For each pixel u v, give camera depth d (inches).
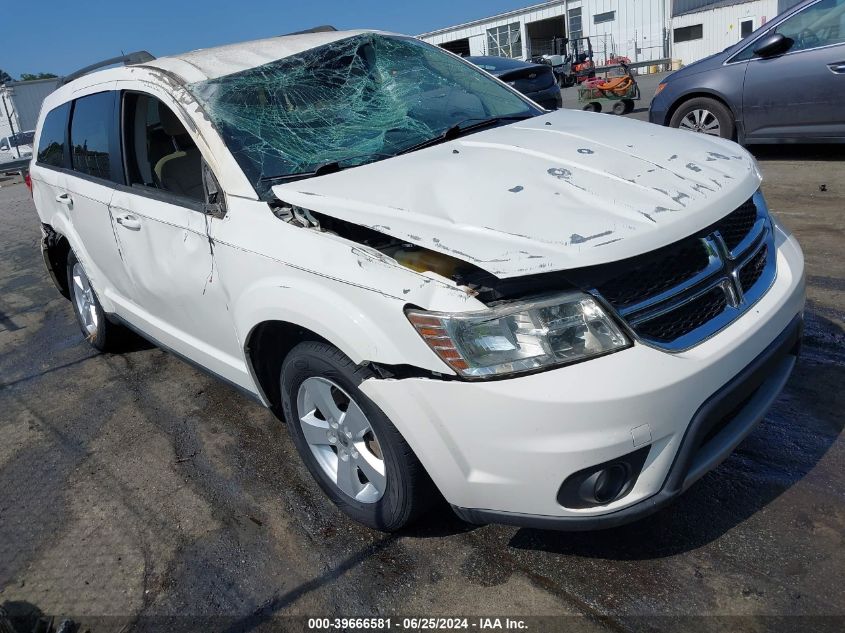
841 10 249.0
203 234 111.3
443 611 90.4
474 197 91.5
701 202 90.1
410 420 85.2
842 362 134.0
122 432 146.1
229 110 117.0
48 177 169.6
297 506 114.3
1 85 1286.9
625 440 78.2
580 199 89.7
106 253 147.6
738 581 88.4
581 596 89.5
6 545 115.0
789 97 263.7
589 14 1258.6
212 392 158.1
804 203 226.2
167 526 113.8
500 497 83.4
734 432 90.9
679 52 1173.7
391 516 97.0
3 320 234.4
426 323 81.0
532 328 78.7
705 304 87.4
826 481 103.7
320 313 90.6
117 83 138.4
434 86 137.6
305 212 100.0
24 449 145.2
